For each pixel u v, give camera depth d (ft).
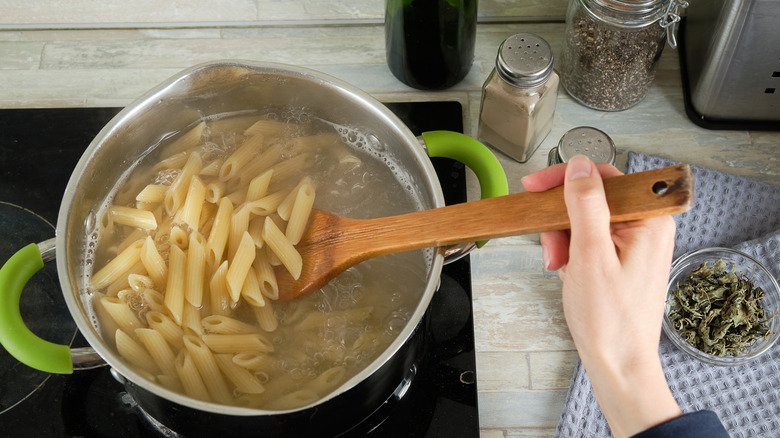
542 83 2.46
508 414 2.38
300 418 2.02
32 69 2.85
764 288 2.43
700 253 2.44
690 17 2.77
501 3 2.91
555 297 2.51
